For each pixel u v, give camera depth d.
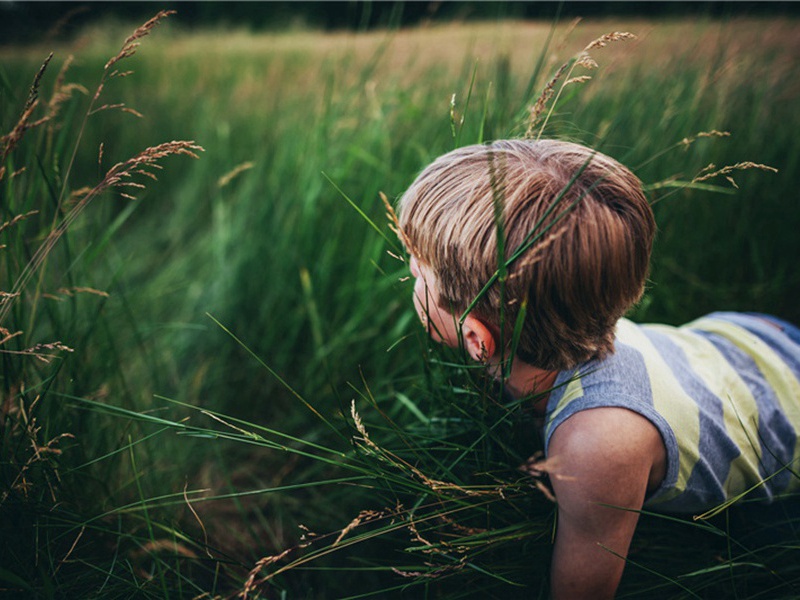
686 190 1.63
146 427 1.30
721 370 1.01
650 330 1.05
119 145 3.00
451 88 1.87
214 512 1.30
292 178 1.87
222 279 1.78
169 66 3.67
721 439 0.90
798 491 1.03
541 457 1.00
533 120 0.90
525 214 0.73
